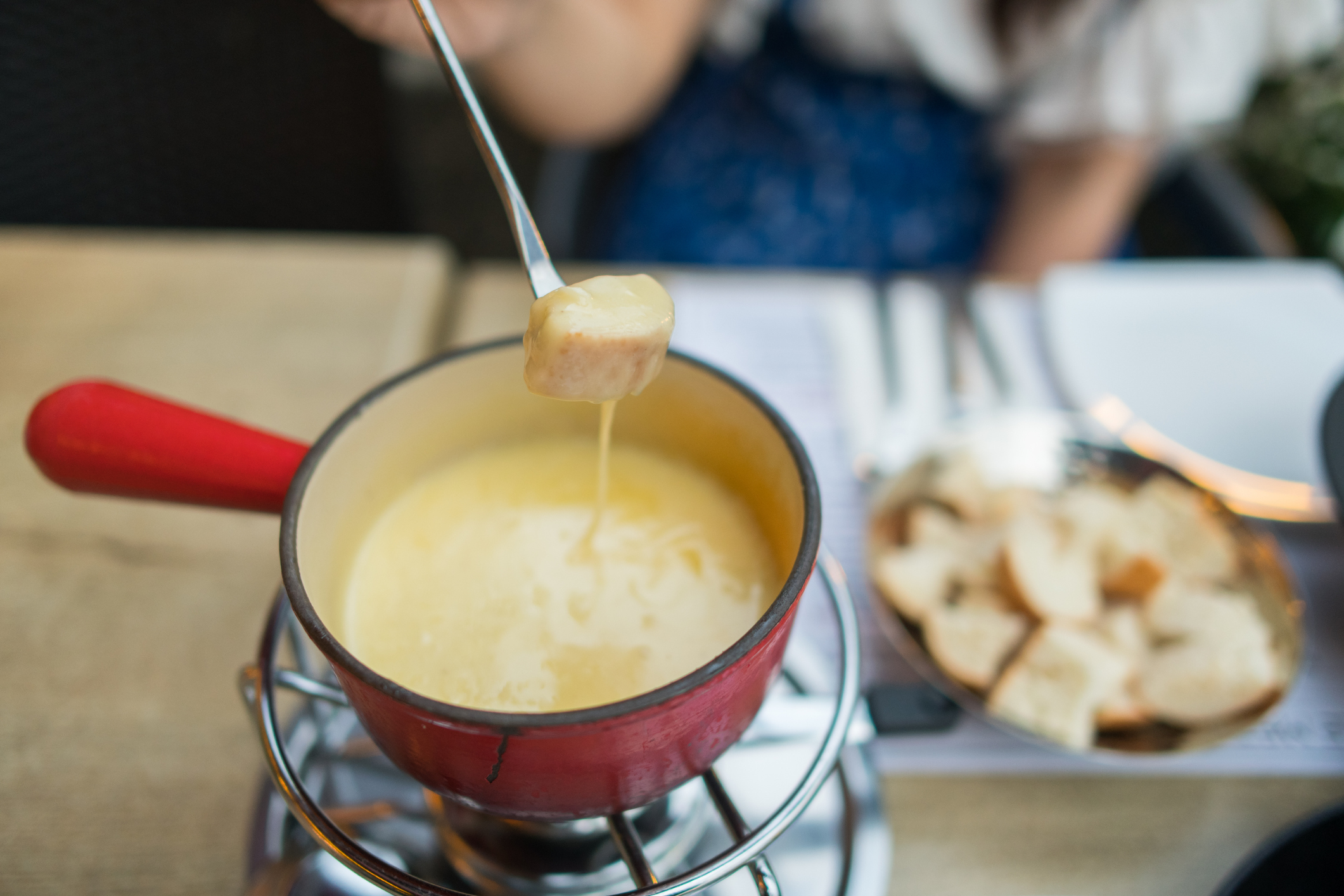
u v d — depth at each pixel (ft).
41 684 1.83
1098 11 3.88
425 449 1.58
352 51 3.87
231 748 1.76
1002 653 1.85
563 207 3.75
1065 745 1.71
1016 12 3.98
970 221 4.31
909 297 2.74
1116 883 1.65
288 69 3.85
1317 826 1.55
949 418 2.40
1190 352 2.52
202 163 3.95
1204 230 3.65
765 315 2.67
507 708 1.40
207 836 1.66
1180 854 1.68
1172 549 1.99
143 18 3.62
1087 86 4.04
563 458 1.66
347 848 1.28
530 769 1.16
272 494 1.38
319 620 1.16
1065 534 2.03
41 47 3.52
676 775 1.26
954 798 1.74
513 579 1.52
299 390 2.39
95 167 3.79
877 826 1.62
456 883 1.51
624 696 1.40
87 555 2.02
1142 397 2.43
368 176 4.17
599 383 1.36
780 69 4.29
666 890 1.25
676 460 1.65
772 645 1.20
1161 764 1.78
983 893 1.63
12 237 2.81
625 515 1.59
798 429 2.36
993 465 2.19
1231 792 1.75
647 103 4.50
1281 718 1.85
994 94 4.20
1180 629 1.88
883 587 1.96
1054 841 1.69
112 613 1.94
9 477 2.16
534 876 1.48
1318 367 2.49
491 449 1.66
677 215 4.21
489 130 1.38
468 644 1.46
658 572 1.53
